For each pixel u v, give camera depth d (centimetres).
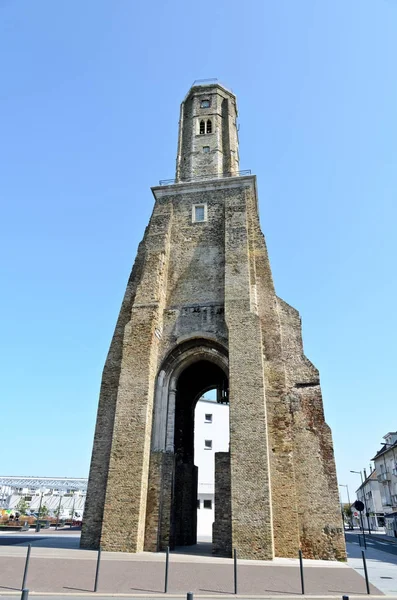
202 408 4547
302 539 1967
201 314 2484
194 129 3441
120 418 2117
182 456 2622
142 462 2005
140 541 1894
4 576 1265
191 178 3175
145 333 2325
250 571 1482
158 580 1291
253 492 1870
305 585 1311
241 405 2058
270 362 2306
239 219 2673
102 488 2108
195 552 2003
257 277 2592
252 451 1952
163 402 2295
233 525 1830
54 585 1187
